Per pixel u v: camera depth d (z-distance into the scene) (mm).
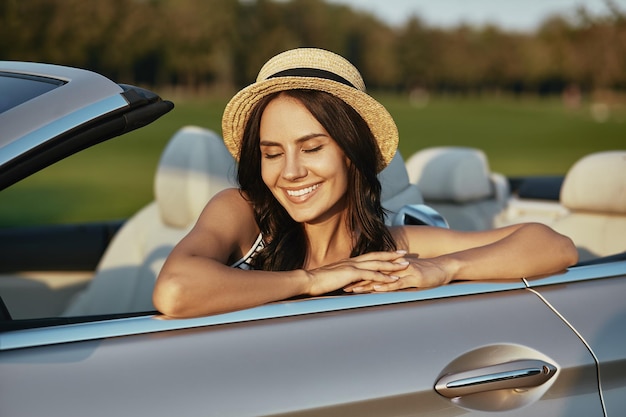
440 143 28797
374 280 1700
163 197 2787
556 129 38312
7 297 2854
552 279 1808
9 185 1381
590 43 68438
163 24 64938
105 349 1426
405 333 1562
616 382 1682
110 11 60719
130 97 1533
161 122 31625
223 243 1836
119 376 1387
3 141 1387
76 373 1377
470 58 81812
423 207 2266
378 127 1905
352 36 79125
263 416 1396
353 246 2047
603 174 2551
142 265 2773
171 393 1383
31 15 53688
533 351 1619
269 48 68875
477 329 1612
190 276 1553
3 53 52625
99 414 1337
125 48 61844
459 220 3492
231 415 1382
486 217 3537
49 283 2906
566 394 1629
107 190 13688
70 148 1444
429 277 1713
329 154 1837
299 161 1826
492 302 1693
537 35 80000
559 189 3635
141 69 63906
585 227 2625
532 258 1823
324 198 1860
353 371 1478
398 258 1776
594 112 56281
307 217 1861
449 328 1597
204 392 1395
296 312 1560
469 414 1540
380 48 80062
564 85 77750
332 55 1869
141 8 64000
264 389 1419
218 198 1968
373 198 1972
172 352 1439
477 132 35219
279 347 1480
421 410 1506
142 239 2912
